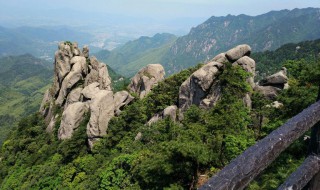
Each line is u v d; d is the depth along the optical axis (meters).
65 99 79.44
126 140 57.22
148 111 62.44
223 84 51.78
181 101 56.00
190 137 32.19
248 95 48.31
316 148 2.74
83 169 53.81
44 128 81.50
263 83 52.97
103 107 63.34
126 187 35.00
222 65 53.34
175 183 28.48
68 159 61.50
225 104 38.81
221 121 32.88
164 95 61.12
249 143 29.75
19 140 79.69
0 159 79.94
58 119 76.12
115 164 41.53
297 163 22.05
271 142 2.24
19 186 58.91
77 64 80.12
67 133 67.94
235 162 1.97
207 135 32.38
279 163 23.12
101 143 59.88
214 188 1.71
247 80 52.41
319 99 2.98
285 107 32.81
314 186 2.71
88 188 43.59
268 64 194.88
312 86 32.47
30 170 61.88
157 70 78.44
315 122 2.70
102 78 78.44
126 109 63.91
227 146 29.59
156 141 44.94
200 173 30.80
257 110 43.53
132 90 79.56
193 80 53.78
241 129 34.47
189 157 28.34
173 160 29.25
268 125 34.09
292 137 2.42
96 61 80.69
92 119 61.88
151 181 30.47
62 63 82.31
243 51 56.03
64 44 83.44
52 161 62.34
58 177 54.09
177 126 44.09
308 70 35.50
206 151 28.80
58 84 83.38
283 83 50.75
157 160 30.62
